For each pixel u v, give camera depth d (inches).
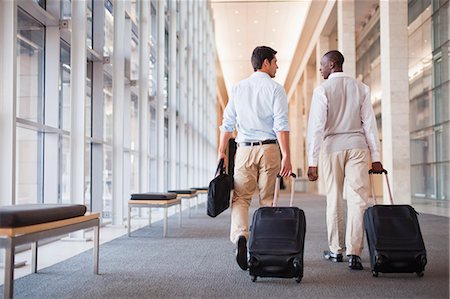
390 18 451.5
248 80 149.0
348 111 158.7
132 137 375.9
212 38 802.8
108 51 343.3
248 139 146.8
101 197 291.4
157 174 388.8
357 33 762.8
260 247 130.1
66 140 260.2
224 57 1067.3
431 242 217.3
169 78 450.3
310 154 160.1
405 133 444.5
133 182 368.8
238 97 148.4
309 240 227.5
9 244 94.3
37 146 230.1
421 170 453.7
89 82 287.0
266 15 812.6
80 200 229.5
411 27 454.6
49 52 227.5
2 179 166.9
